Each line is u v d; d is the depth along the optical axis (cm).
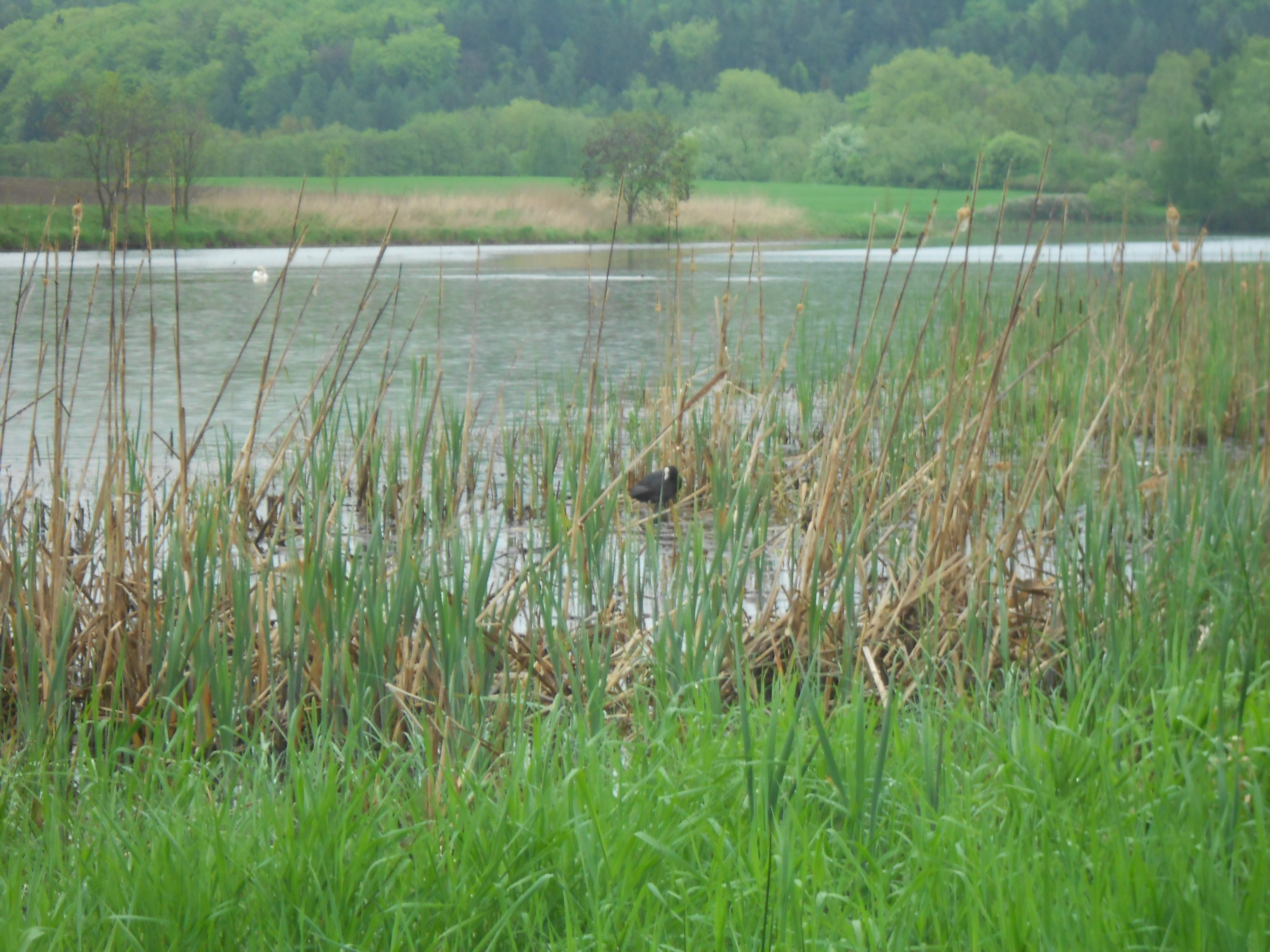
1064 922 617
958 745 898
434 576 1075
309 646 1126
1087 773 803
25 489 1206
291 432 1366
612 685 1141
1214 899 637
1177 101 17362
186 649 1074
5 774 873
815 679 1025
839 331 4266
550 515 1249
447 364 3812
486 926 671
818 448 1800
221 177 19200
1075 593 1154
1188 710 893
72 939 643
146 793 845
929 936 655
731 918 649
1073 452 1521
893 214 14162
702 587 1137
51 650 1097
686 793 755
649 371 3606
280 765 1026
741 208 14312
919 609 1213
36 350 4103
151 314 1230
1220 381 2580
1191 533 1139
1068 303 2967
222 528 1162
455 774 872
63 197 11050
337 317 5381
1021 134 18900
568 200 14062
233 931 652
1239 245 9781
